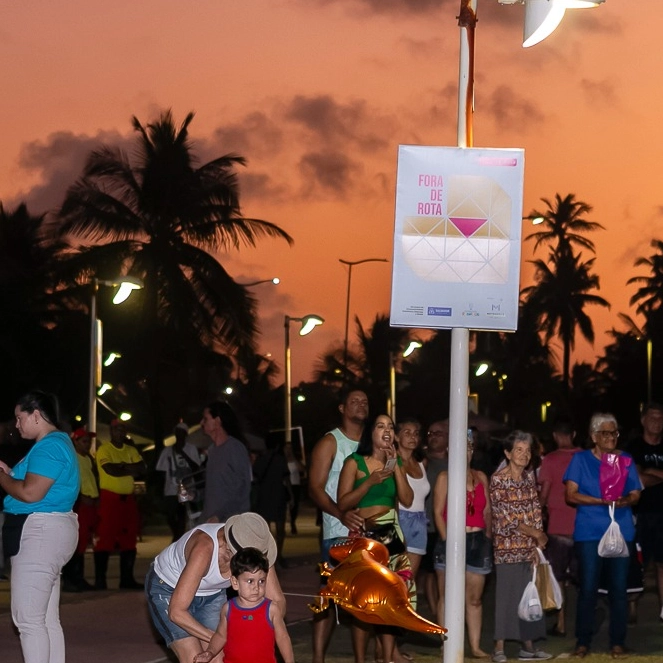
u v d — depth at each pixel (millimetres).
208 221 49438
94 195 48812
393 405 57656
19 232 58625
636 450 14664
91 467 17641
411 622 8219
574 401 94312
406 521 12359
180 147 49000
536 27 8844
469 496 12430
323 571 8867
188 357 52312
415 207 8859
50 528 9422
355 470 10680
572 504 12594
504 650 13039
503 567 12289
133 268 48969
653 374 88125
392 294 8859
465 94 9039
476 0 9039
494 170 8852
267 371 92875
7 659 11516
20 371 50594
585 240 98188
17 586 9398
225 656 7590
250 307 50094
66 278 49344
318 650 11047
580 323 97438
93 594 17094
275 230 49812
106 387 52188
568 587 18344
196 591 8047
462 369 9016
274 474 21562
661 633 14141
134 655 12000
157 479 38000
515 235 8852
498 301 8844
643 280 103188
